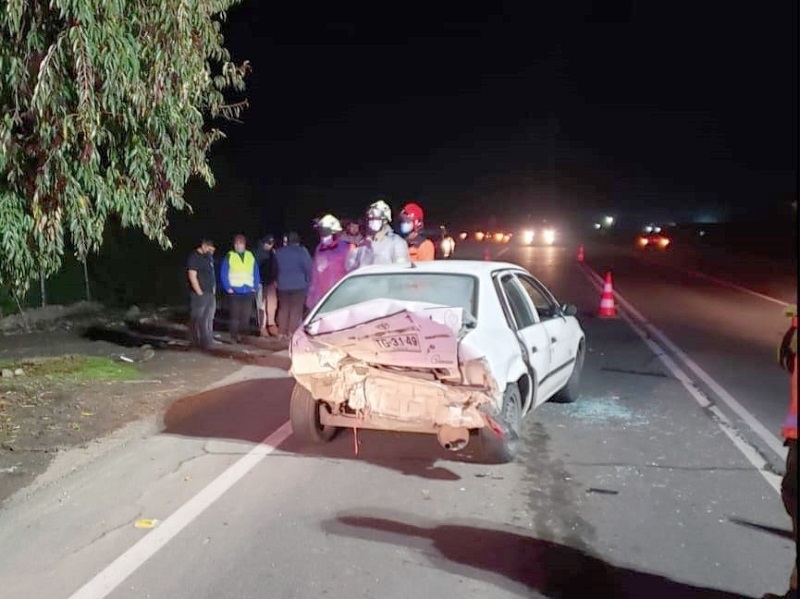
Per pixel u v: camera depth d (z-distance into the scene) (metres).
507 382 6.11
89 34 5.77
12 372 9.27
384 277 7.02
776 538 4.98
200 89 6.71
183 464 6.31
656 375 10.10
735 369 10.53
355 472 6.16
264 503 5.48
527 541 4.89
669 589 4.29
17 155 6.21
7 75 5.89
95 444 6.74
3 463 6.18
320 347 6.09
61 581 4.29
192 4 6.40
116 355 10.95
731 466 6.40
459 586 4.28
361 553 4.68
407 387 5.96
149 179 6.84
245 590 4.21
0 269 6.80
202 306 11.39
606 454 6.70
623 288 23.17
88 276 15.70
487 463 6.41
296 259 12.17
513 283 7.38
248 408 8.14
